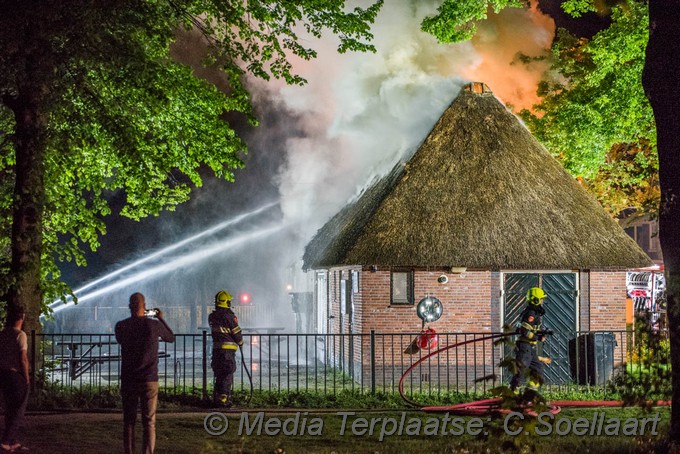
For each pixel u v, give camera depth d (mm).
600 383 17328
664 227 9781
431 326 18500
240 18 16500
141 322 9469
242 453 10375
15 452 10133
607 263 18312
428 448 10570
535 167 19688
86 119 15922
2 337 10234
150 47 17047
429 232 18281
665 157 9812
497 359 18594
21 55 13984
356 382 18562
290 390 15906
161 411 13586
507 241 18281
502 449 9273
